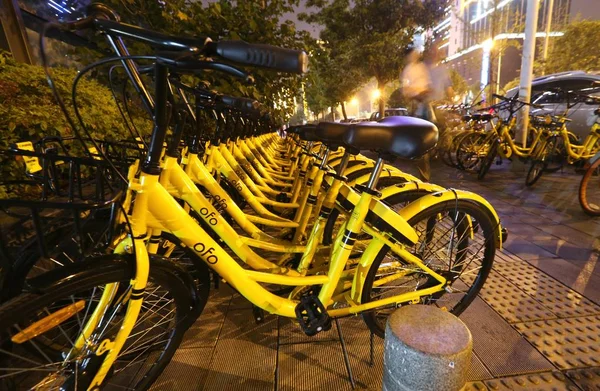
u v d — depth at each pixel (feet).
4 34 11.17
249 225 6.77
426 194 5.95
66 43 13.57
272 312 5.08
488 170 18.62
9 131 6.50
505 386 4.83
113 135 8.58
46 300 3.24
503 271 7.89
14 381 4.24
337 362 5.44
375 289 6.17
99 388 3.90
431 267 5.96
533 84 22.40
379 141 4.41
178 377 5.14
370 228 5.07
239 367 5.34
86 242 4.72
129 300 3.84
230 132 8.30
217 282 6.70
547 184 16.22
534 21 17.98
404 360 3.52
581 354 5.36
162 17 11.80
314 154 7.70
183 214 4.12
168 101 3.76
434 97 14.83
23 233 4.67
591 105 18.29
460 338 3.58
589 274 7.67
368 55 29.45
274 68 2.69
